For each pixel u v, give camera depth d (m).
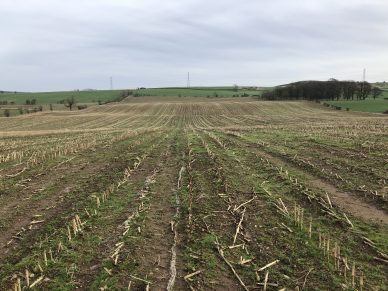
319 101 100.62
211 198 13.06
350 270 8.26
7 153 23.73
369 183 13.87
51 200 13.52
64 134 38.69
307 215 11.31
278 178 15.23
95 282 8.00
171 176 16.39
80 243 9.78
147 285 7.79
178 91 152.25
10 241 10.12
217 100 115.44
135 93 144.62
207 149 22.80
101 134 37.06
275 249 9.28
